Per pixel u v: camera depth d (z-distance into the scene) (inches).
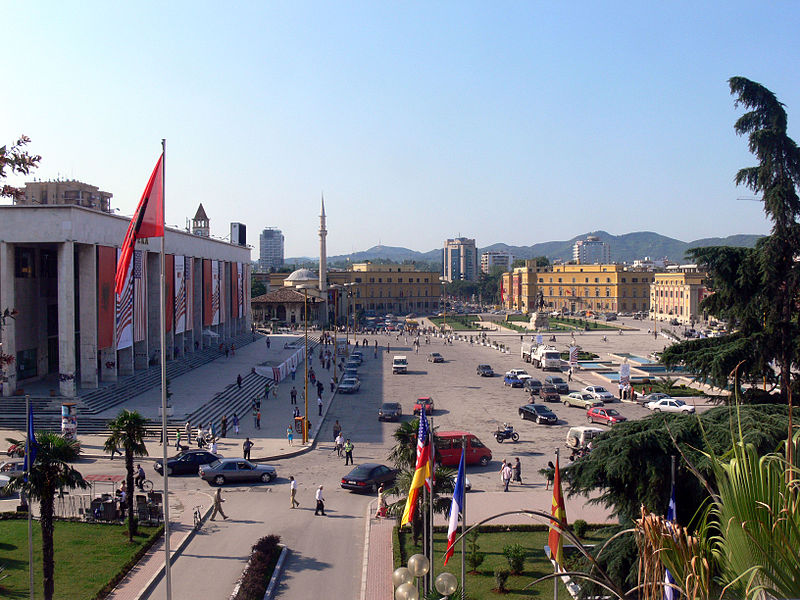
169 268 2812.5
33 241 1999.3
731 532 326.6
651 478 754.2
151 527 1197.1
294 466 1683.1
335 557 1089.4
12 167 551.8
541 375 3440.0
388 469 1507.1
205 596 934.4
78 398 1987.0
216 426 2048.5
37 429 1835.6
